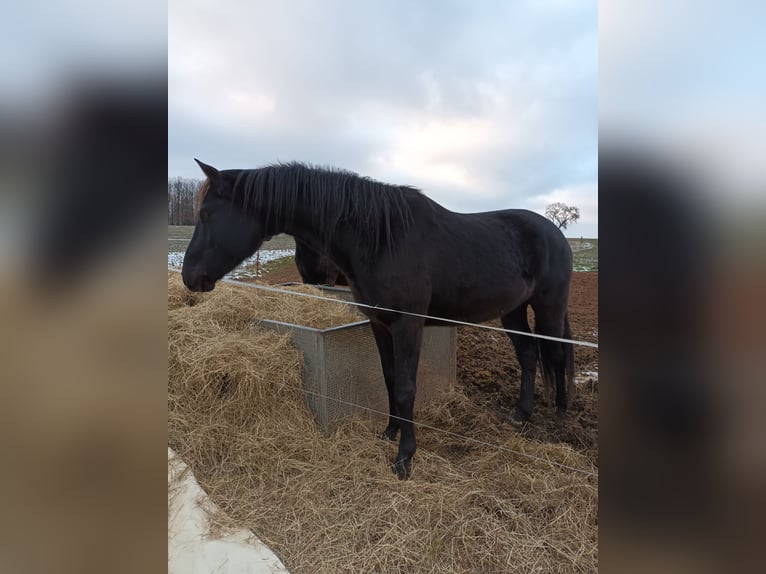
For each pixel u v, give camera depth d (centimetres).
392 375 213
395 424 219
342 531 144
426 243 192
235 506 155
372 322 207
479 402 280
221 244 184
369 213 177
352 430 216
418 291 185
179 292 298
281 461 181
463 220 220
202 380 206
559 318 254
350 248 185
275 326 237
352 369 226
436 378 276
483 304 213
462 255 202
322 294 302
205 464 179
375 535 143
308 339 217
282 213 186
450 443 219
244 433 195
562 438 233
